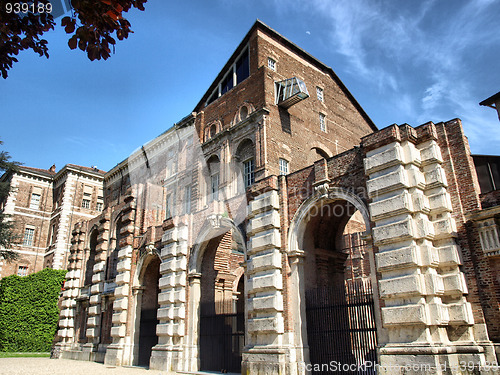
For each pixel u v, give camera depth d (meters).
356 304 16.30
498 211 13.38
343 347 16.50
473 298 13.41
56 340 35.25
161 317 23.55
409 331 13.58
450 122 15.56
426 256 13.92
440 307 13.36
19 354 35.47
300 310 17.58
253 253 19.61
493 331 13.00
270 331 17.64
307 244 19.27
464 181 14.66
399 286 13.97
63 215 49.34
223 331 21.23
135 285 27.30
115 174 35.19
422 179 15.07
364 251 27.06
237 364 20.95
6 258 39.16
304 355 17.11
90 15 6.05
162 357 22.64
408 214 14.58
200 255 23.27
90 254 36.31
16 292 39.06
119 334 26.70
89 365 25.83
